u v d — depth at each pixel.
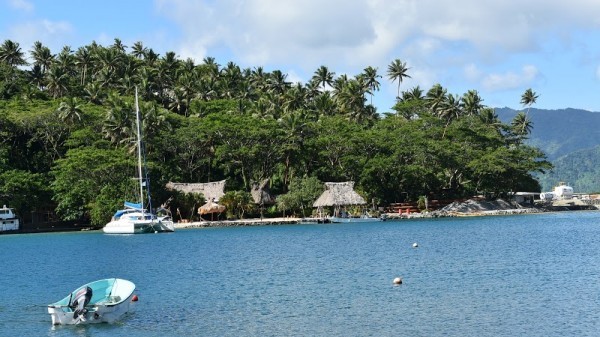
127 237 109.50
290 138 149.12
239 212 139.50
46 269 66.81
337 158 154.00
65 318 40.22
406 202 161.62
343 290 49.53
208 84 191.75
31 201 134.25
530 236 94.75
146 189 129.75
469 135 171.62
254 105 172.75
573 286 49.00
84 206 131.25
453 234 100.25
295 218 138.88
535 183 190.62
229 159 146.75
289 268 62.62
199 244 91.88
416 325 38.12
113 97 158.75
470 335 35.78
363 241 90.44
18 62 190.88
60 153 150.00
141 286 53.78
